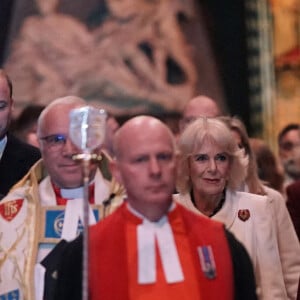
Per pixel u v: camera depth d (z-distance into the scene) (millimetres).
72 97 9305
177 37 19281
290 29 19703
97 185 9336
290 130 17344
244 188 11367
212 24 19438
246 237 10086
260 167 14742
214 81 19406
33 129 13758
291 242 11086
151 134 7730
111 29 19047
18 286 9297
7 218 9445
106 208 9266
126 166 7750
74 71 18844
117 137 7832
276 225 11086
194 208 10109
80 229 9305
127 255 7852
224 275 7875
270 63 19609
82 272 7770
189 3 19375
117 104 19016
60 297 7797
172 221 7969
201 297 7820
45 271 8375
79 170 9180
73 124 7957
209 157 9984
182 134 10109
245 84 19531
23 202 9484
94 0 18984
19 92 18609
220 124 10094
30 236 9367
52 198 9438
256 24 19578
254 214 10172
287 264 11000
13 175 10586
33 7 18734
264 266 10109
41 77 18719
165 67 19219
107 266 7824
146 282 7812
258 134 19547
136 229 7906
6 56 18594
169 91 19188
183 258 7887
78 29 18891
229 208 10164
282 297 10156
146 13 19188
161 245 7887
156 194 7758
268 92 19594
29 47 18688
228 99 19484
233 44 19500
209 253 7922
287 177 17328
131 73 19078
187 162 10070
